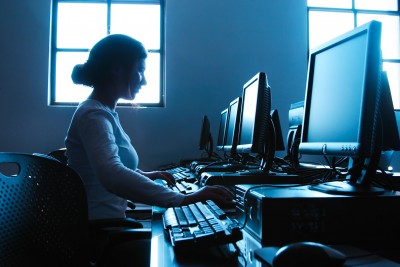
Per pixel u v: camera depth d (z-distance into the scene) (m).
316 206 0.83
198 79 4.29
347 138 0.96
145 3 4.35
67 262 0.99
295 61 4.38
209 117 4.27
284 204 0.82
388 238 0.83
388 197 0.84
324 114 1.11
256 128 1.61
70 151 1.36
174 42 4.28
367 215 0.83
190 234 0.87
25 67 4.13
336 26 4.58
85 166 1.34
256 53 4.35
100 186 1.36
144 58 1.47
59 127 4.12
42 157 0.96
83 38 4.29
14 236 0.90
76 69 1.45
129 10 4.33
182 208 1.17
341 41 1.04
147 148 4.20
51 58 4.25
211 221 0.95
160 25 4.36
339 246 0.79
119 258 1.18
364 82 0.88
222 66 4.31
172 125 4.24
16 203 0.91
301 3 4.43
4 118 4.09
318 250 0.57
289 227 0.82
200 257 0.79
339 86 1.04
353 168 1.07
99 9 4.31
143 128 4.21
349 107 0.97
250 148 1.66
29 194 0.94
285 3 4.41
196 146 4.24
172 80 4.26
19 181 0.91
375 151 1.00
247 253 0.80
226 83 4.30
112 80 1.44
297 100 4.36
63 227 0.99
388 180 1.17
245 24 4.36
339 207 0.83
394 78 4.70
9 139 4.08
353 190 0.91
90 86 1.47
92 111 1.29
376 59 0.88
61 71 4.26
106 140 1.22
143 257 1.18
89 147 1.22
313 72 1.22
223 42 4.32
